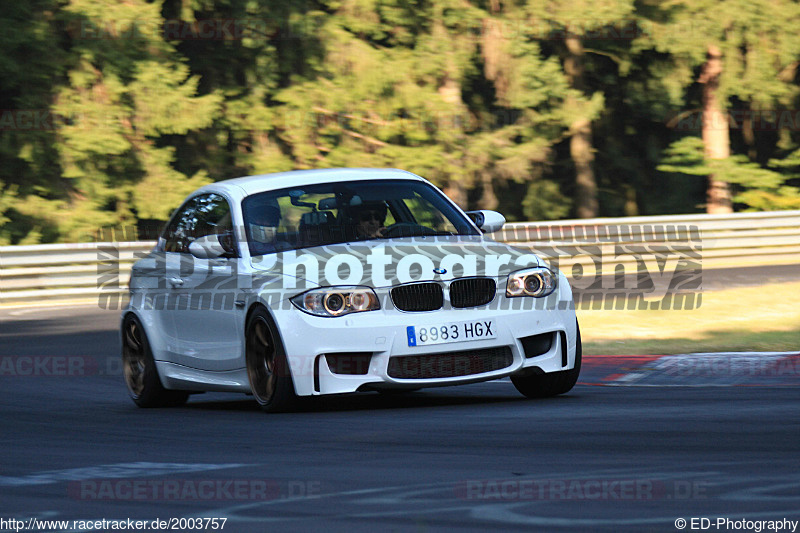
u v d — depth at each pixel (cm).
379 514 1256
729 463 1502
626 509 1227
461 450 1708
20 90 8375
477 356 2208
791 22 9725
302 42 9038
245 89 9194
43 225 8312
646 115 10788
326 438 1908
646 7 9650
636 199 11362
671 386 2577
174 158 8800
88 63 8344
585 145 10400
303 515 1269
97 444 1994
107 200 8544
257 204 2505
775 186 9819
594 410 2142
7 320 5116
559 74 9294
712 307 4450
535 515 1216
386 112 9038
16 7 8162
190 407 2664
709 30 9525
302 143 9031
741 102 10831
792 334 3484
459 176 9025
